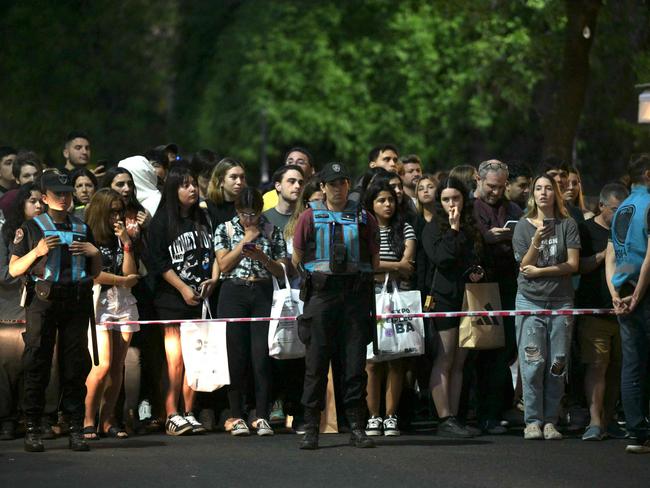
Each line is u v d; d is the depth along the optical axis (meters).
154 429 20.45
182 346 19.80
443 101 55.22
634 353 17.81
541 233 19.00
